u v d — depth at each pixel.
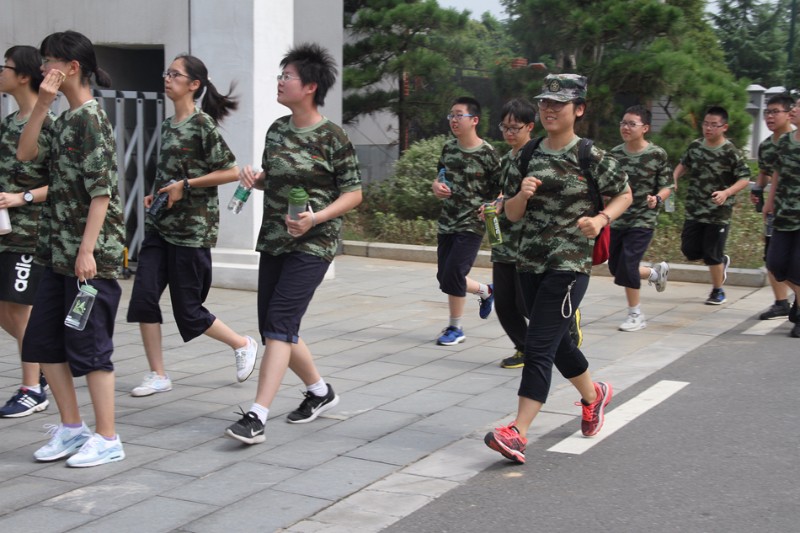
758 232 12.21
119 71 11.44
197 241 6.06
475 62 16.45
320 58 5.33
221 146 6.07
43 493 4.54
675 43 13.92
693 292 10.37
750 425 5.66
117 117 10.39
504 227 6.57
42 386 6.00
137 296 6.13
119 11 10.65
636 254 8.25
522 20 13.94
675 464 5.00
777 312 8.86
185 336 6.28
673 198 8.47
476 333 8.23
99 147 4.67
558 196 4.94
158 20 10.48
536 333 4.97
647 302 9.77
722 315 9.10
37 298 4.91
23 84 5.50
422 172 13.84
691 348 7.72
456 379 6.72
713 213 9.36
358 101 15.07
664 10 13.22
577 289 4.96
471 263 7.60
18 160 5.36
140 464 4.95
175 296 6.15
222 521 4.23
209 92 6.37
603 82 13.48
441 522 4.26
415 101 15.16
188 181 5.95
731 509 4.38
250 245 10.30
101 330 4.86
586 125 14.04
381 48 14.92
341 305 9.50
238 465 4.94
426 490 4.63
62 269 4.77
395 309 9.30
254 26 10.03
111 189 4.75
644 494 4.58
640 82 13.38
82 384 6.50
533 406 4.98
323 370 6.95
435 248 12.34
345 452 5.16
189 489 4.60
